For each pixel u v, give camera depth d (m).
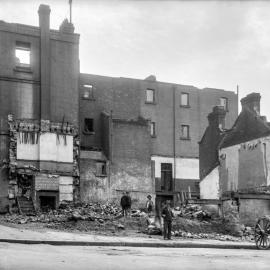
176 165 56.75
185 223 29.62
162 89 57.91
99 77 54.16
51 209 41.50
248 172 38.28
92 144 51.56
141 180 47.47
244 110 40.28
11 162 41.41
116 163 46.78
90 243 21.88
